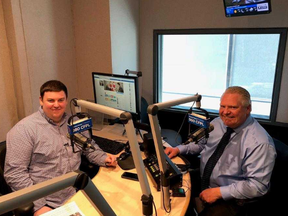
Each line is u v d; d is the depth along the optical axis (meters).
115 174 1.69
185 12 2.90
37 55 2.44
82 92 2.98
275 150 1.70
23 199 0.60
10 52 2.28
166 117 3.27
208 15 2.81
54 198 1.63
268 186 1.65
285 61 2.64
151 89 3.32
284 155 1.71
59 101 1.68
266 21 2.61
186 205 1.40
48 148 1.68
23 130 1.64
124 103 2.29
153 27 3.10
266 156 1.63
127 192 1.50
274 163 1.68
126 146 2.02
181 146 2.06
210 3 2.77
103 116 2.57
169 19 2.99
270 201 2.28
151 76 3.27
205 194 1.71
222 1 2.71
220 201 1.69
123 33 2.84
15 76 2.33
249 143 1.69
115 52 2.74
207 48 3.16
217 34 2.87
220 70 3.18
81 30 2.77
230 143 1.79
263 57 2.89
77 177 0.69
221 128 1.96
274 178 1.79
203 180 1.90
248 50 2.95
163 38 3.23
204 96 3.34
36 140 1.66
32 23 2.34
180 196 1.46
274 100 2.76
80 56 2.86
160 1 2.98
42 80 2.53
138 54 3.23
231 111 1.70
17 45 2.24
